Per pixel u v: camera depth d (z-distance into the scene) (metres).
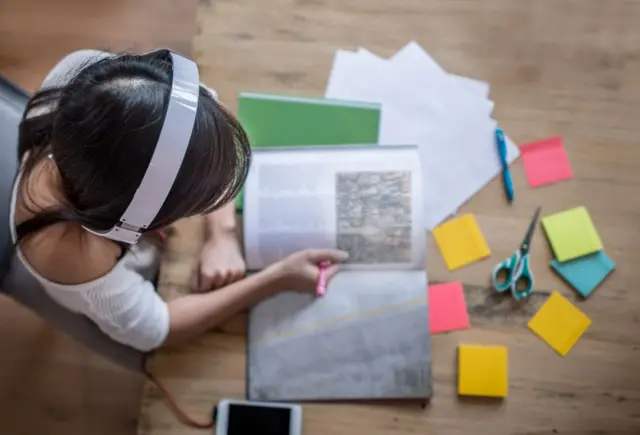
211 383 0.93
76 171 0.59
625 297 0.95
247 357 0.94
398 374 0.93
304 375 0.93
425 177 1.00
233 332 0.95
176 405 0.92
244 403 0.90
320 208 0.97
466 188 1.00
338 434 0.91
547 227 0.98
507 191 0.99
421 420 0.92
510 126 1.01
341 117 1.01
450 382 0.93
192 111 0.57
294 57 1.03
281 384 0.93
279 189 0.97
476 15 1.04
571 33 1.03
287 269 0.95
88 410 1.35
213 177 0.62
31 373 1.37
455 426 0.92
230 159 0.64
